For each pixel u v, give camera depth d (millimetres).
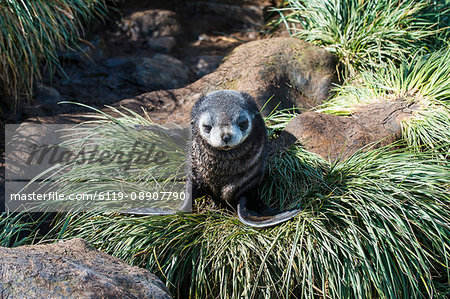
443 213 1662
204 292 1606
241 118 1623
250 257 1615
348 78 2135
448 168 1725
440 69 1958
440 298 1640
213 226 1671
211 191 1738
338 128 1854
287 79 2096
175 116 2064
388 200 1646
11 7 2012
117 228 1666
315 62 2127
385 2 2182
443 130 1849
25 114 2172
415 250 1638
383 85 2016
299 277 1593
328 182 1728
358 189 1688
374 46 2152
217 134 1603
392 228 1644
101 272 1416
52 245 1480
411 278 1590
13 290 1347
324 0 2229
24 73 2148
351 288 1590
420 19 2154
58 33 2123
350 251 1598
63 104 2246
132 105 2129
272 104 2014
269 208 1713
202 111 1650
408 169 1716
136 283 1422
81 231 1696
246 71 2102
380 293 1567
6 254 1391
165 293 1431
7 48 2061
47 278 1356
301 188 1741
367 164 1740
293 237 1621
